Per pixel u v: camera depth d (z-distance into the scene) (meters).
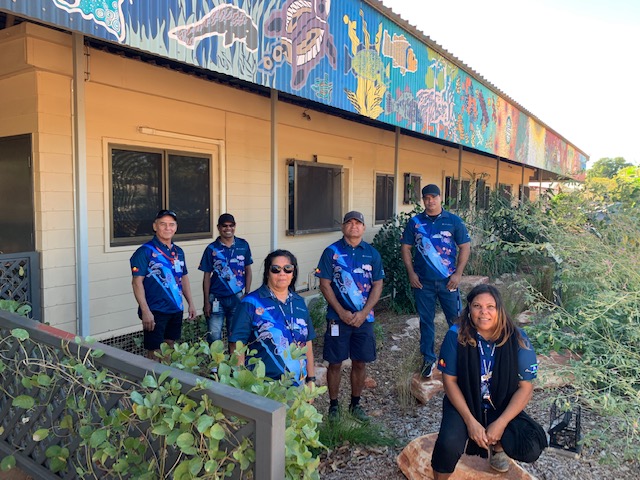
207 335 4.94
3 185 4.74
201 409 1.76
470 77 8.05
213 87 6.09
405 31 5.88
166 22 3.00
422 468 2.89
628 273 3.51
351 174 9.01
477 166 15.24
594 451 3.28
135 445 1.96
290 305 2.85
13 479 2.65
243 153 6.64
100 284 4.99
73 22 2.50
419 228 4.64
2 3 2.22
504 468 2.80
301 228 7.74
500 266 9.13
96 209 4.91
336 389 3.74
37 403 2.50
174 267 4.11
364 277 3.72
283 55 3.97
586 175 5.39
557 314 3.75
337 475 3.07
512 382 2.67
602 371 3.33
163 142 5.56
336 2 4.61
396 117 5.82
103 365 2.21
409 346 5.69
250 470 1.72
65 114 4.55
